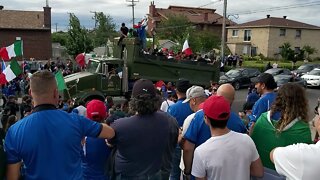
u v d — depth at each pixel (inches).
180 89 223.5
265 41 2309.3
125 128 125.1
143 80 134.3
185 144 147.2
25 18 1836.9
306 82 1075.9
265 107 172.6
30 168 101.6
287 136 130.0
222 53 1263.5
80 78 641.0
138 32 710.5
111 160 136.3
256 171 127.2
